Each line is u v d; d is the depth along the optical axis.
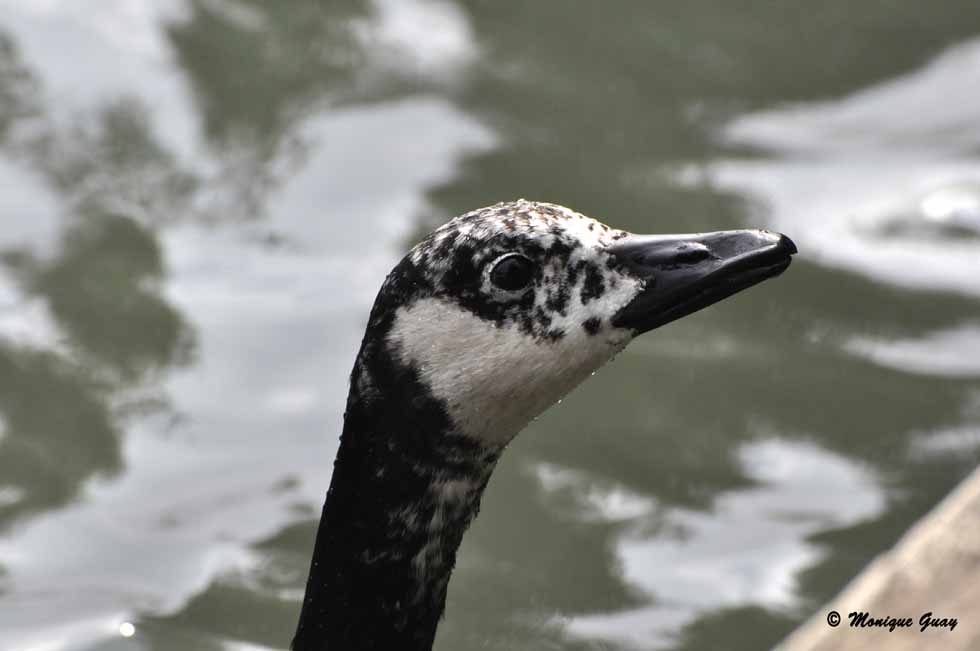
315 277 12.67
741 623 9.96
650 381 11.91
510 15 15.52
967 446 11.17
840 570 10.27
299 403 11.64
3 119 14.24
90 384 11.84
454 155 13.79
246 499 10.91
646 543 10.58
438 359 6.64
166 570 10.39
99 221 13.28
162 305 12.48
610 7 15.67
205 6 15.52
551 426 11.53
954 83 14.69
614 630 9.99
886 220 13.20
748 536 10.60
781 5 15.77
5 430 11.47
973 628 7.13
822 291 12.61
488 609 10.18
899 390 11.72
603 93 14.59
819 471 11.08
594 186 13.44
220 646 9.84
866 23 15.51
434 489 6.77
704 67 14.96
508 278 6.64
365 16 15.46
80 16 15.23
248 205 13.40
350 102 14.40
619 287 6.74
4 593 10.19
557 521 10.77
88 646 9.80
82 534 10.66
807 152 13.96
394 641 6.88
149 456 11.26
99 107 14.38
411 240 12.91
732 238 6.81
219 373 11.88
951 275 12.67
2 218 13.24
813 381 11.83
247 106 14.38
